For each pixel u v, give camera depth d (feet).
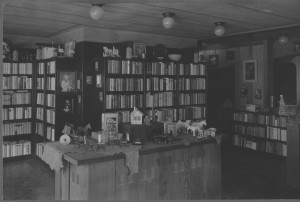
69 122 20.15
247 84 25.85
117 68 20.18
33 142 23.02
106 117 13.28
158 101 22.43
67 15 16.67
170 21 15.31
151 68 22.00
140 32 22.72
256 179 17.72
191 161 13.58
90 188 10.57
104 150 11.53
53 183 17.02
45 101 21.26
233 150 25.22
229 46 26.66
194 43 26.50
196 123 15.83
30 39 23.99
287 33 20.03
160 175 12.49
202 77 25.54
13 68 22.00
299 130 16.46
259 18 17.74
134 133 13.32
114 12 15.98
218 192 14.62
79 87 20.35
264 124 23.39
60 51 20.36
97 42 20.56
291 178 16.80
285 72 23.20
